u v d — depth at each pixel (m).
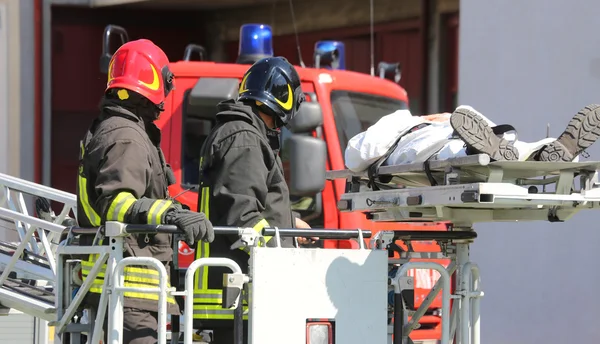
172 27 26.36
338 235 7.96
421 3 22.77
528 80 14.74
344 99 13.98
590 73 14.01
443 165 7.80
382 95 14.67
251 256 7.50
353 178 9.18
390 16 23.70
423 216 8.68
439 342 13.32
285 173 13.37
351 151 8.74
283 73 8.66
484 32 15.33
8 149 23.16
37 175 23.55
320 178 11.73
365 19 24.12
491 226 14.73
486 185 7.39
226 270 8.21
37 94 23.58
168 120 13.38
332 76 13.96
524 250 14.32
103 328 8.41
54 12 24.39
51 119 24.22
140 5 25.08
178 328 8.32
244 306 7.94
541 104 14.56
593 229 13.59
